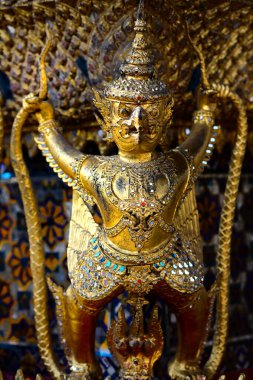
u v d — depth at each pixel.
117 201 1.33
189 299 1.40
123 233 1.34
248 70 1.54
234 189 1.51
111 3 1.42
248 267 1.71
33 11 1.47
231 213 1.51
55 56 1.49
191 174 1.39
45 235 1.62
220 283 1.51
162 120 1.34
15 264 1.64
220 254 1.51
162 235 1.35
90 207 1.43
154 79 1.34
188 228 1.42
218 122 1.55
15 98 1.55
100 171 1.36
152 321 1.41
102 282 1.36
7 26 1.51
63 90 1.49
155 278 1.36
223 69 1.52
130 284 1.36
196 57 1.48
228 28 1.49
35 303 1.50
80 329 1.43
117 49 1.43
